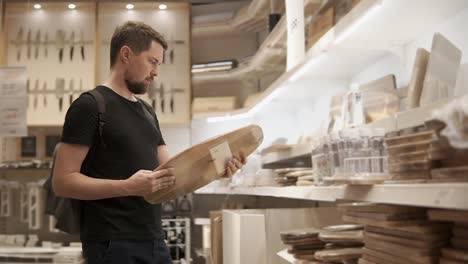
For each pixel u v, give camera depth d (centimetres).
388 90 217
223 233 284
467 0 176
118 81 200
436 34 157
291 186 238
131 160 190
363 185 137
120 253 182
